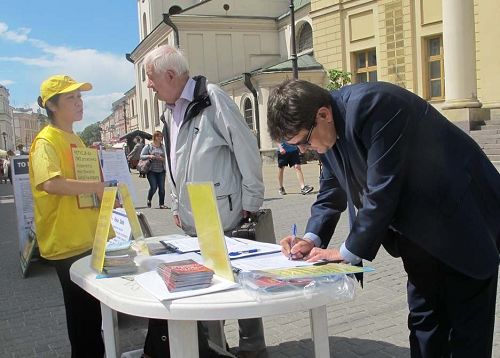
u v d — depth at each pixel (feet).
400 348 11.79
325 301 6.05
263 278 6.16
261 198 10.93
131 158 73.41
